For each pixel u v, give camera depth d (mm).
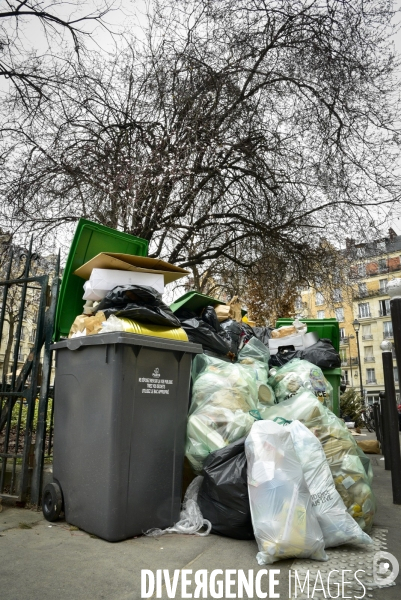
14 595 1989
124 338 2797
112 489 2730
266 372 4328
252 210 8562
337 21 7883
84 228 3859
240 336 4918
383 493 4727
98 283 3328
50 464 3963
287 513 2535
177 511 3045
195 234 8516
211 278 11406
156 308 3244
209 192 7984
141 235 7070
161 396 3047
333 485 2932
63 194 7141
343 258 8914
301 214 8719
